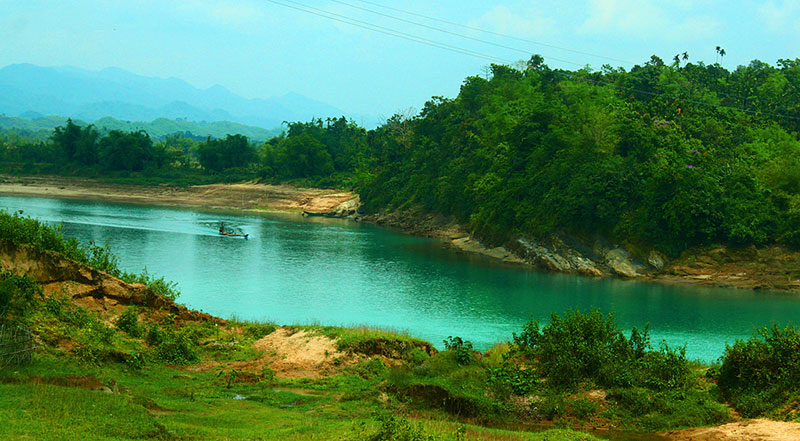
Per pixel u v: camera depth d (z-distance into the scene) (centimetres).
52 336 2256
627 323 4628
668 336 4247
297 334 2920
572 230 7612
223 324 3128
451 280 6375
